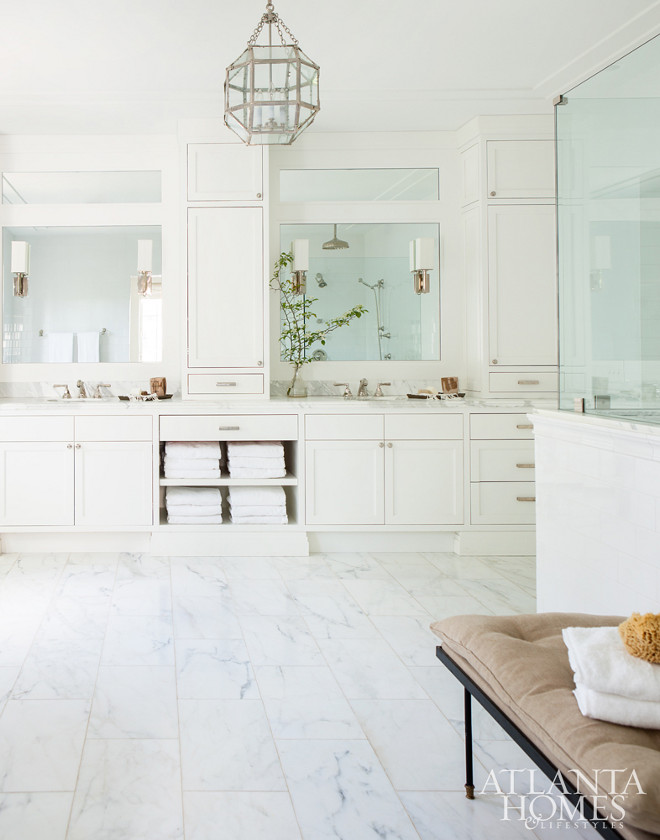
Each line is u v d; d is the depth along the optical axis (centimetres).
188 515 406
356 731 208
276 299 457
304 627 293
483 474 414
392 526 412
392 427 411
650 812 105
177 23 313
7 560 393
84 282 458
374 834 160
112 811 167
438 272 464
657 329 206
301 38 331
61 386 445
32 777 181
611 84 230
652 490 205
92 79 371
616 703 130
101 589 342
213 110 408
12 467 400
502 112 420
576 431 247
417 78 378
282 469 412
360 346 461
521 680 147
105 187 457
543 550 277
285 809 169
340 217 459
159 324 461
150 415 403
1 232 453
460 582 359
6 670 247
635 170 217
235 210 420
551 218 429
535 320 430
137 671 248
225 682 240
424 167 459
